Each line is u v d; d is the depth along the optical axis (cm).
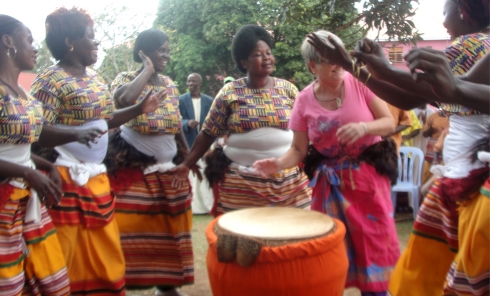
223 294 238
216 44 1669
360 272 295
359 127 261
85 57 315
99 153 325
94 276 319
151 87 375
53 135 290
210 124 358
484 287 214
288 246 223
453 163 231
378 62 190
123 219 370
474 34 218
